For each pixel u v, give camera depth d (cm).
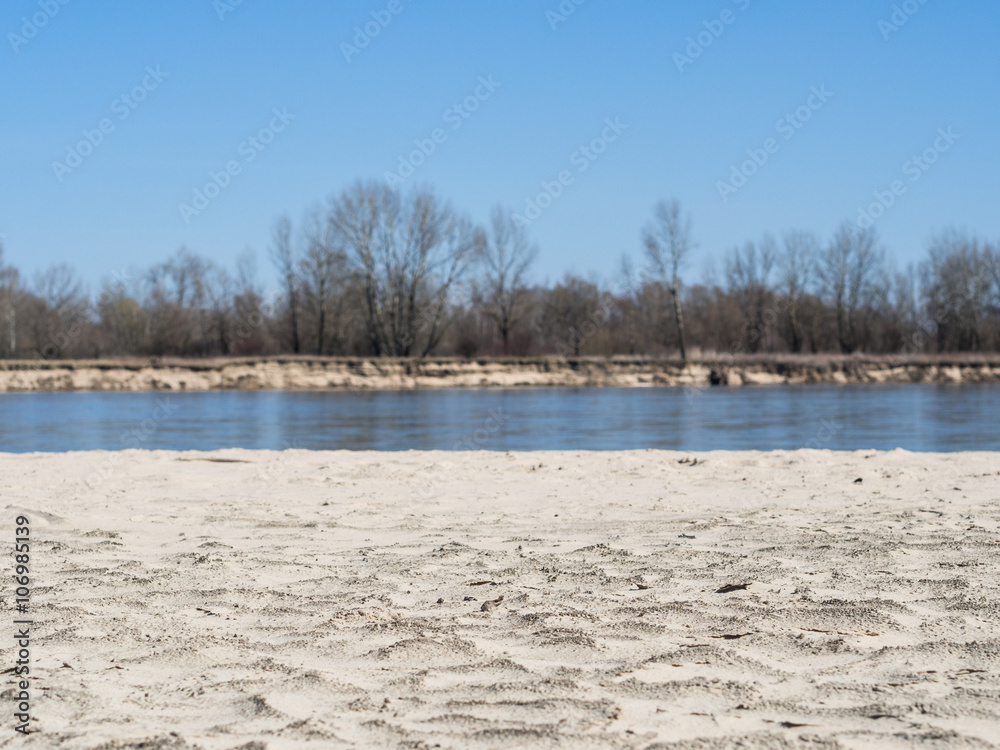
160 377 5006
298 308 6875
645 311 7594
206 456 1688
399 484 1318
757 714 402
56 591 657
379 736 378
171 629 555
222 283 6956
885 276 7106
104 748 365
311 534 909
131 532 913
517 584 666
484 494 1216
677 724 389
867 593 621
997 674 453
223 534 908
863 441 2145
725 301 7406
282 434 2398
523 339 6366
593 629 543
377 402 3866
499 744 369
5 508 1058
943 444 2069
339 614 581
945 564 714
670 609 583
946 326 7131
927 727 381
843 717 396
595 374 5550
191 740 372
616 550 787
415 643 512
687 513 1041
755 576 683
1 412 3256
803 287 7162
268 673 466
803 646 504
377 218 5966
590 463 1554
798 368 5662
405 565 738
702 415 3000
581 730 382
